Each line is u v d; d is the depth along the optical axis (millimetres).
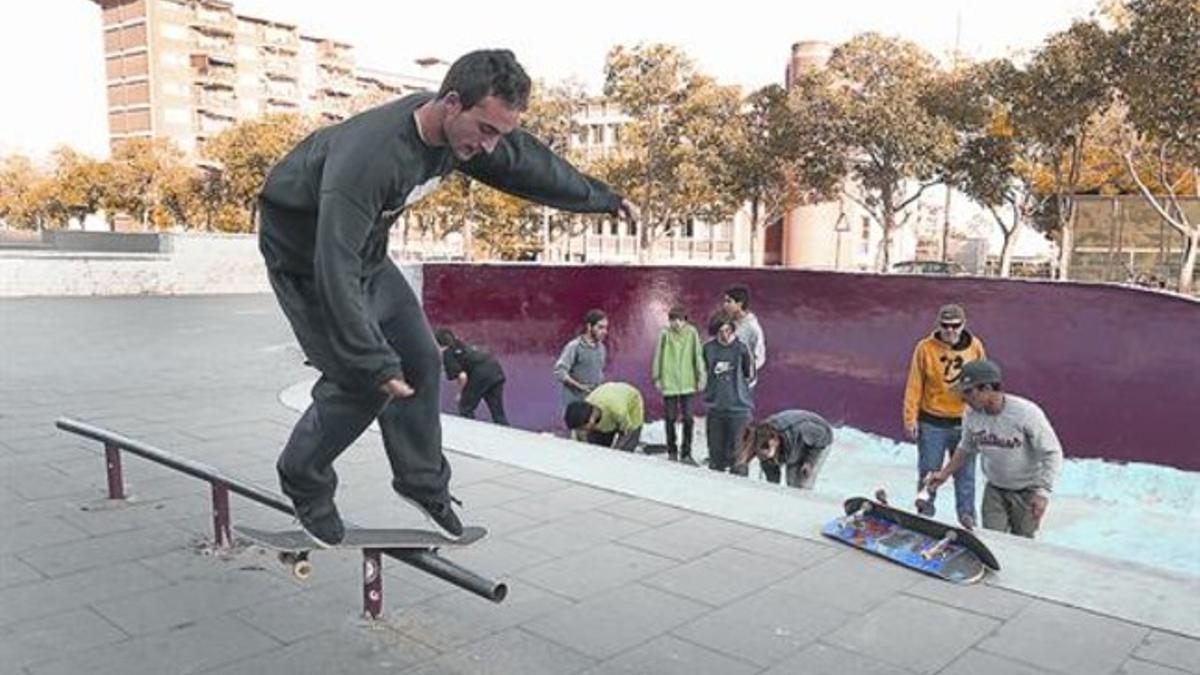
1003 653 3342
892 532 4477
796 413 6746
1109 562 4230
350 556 4344
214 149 38375
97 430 5137
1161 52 16484
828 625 3594
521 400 10281
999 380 5156
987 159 26031
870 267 51094
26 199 54562
